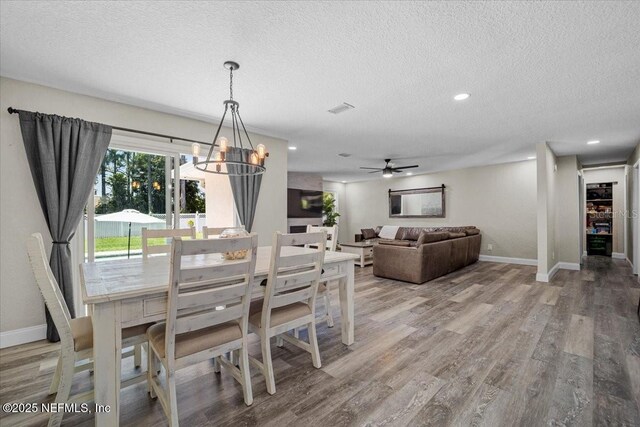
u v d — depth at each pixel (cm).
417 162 650
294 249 282
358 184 968
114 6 165
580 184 646
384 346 242
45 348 240
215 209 457
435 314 319
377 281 482
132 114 308
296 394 177
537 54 213
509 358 220
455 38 195
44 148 251
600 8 165
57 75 246
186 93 281
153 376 174
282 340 244
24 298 251
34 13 170
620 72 238
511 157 592
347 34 191
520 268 584
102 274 171
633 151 524
